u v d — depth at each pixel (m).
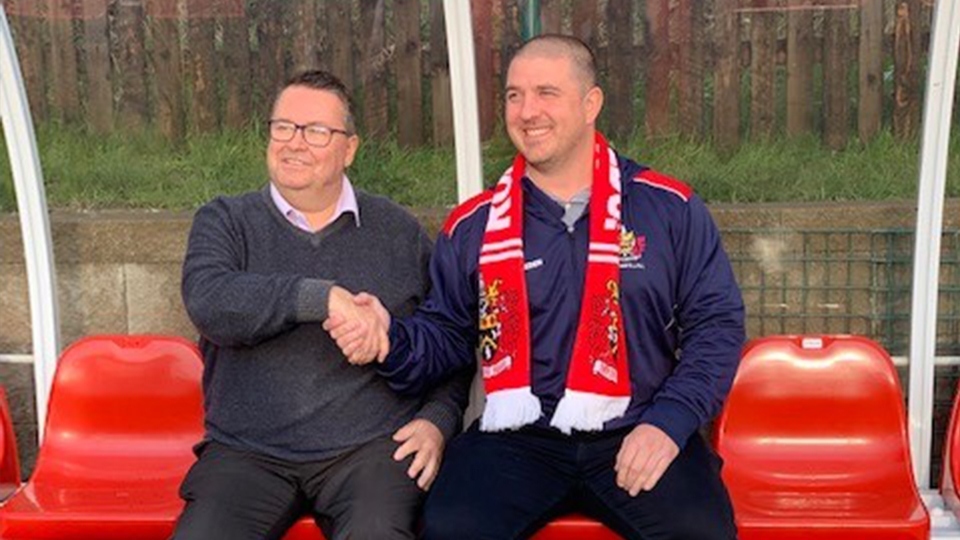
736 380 3.60
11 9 4.03
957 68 3.96
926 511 3.27
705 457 3.19
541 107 3.21
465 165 3.81
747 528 3.20
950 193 4.02
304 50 4.04
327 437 3.24
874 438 3.56
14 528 3.26
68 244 4.15
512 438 3.24
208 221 3.32
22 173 3.89
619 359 3.22
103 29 4.05
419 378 3.26
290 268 3.31
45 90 4.09
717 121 3.97
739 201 4.02
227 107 4.09
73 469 3.59
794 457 3.55
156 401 3.67
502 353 3.25
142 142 4.12
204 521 3.04
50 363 3.97
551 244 3.27
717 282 3.24
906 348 4.03
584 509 3.20
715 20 3.91
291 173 3.28
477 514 3.03
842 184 3.98
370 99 4.07
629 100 3.98
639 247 3.24
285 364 3.24
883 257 4.00
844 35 3.90
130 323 4.20
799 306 4.05
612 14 3.93
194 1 4.02
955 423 3.56
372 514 3.08
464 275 3.35
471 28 3.73
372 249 3.37
